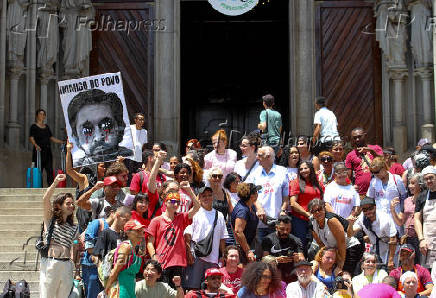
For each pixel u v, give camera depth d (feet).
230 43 82.74
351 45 65.00
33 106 60.08
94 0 65.46
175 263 33.53
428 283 34.78
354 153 43.91
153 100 64.90
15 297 31.53
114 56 65.46
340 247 34.27
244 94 82.33
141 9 65.62
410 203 38.73
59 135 62.44
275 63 82.28
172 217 33.99
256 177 38.14
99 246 31.96
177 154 63.00
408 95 61.72
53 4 61.57
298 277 31.73
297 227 36.91
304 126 63.67
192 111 82.07
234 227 35.01
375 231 36.68
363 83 64.64
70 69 62.69
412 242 38.32
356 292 32.19
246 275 28.32
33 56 60.23
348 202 37.83
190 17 81.15
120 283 30.45
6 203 47.75
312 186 37.35
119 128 38.96
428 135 59.47
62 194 32.73
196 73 82.69
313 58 64.28
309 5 64.39
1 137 57.67
